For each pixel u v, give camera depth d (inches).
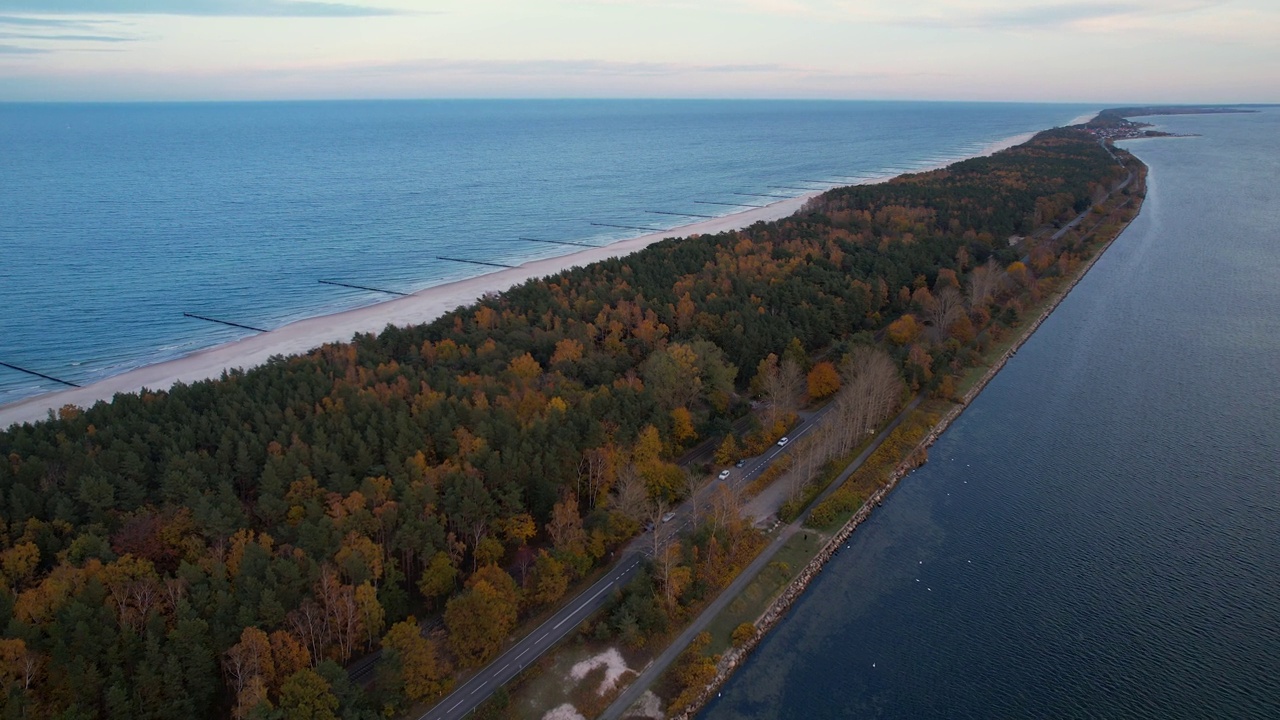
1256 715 3567.9
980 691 3752.5
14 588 3641.7
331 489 4402.1
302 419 5319.9
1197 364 7623.0
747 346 6663.4
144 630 3351.4
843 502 5059.1
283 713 3043.8
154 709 3073.3
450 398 5295.3
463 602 3592.5
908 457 5757.9
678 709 3533.5
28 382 7583.7
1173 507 5241.1
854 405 5679.1
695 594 4153.5
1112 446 6058.1
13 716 2832.2
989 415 6584.6
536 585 3991.1
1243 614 4207.7
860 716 3609.7
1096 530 4997.5
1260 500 5285.4
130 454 4446.4
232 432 4840.1
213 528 3919.8
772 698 3703.3
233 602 3415.4
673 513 4909.0
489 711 3432.6
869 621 4215.1
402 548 3991.1
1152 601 4343.0
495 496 4402.1
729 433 5457.7
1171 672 3838.6
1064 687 3762.3
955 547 4845.0
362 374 5900.6
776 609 4210.1
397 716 3398.1
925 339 7573.8
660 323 7165.4
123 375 7657.5
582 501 4933.6
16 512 3993.6
